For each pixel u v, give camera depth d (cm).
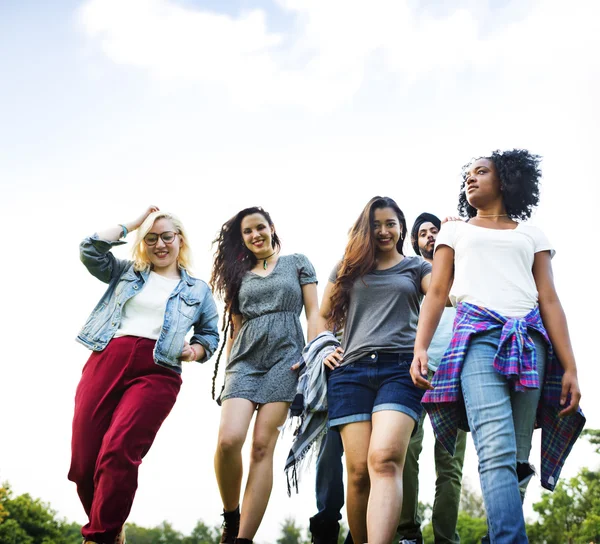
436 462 448
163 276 426
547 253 335
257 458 419
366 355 378
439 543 444
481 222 350
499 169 353
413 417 356
